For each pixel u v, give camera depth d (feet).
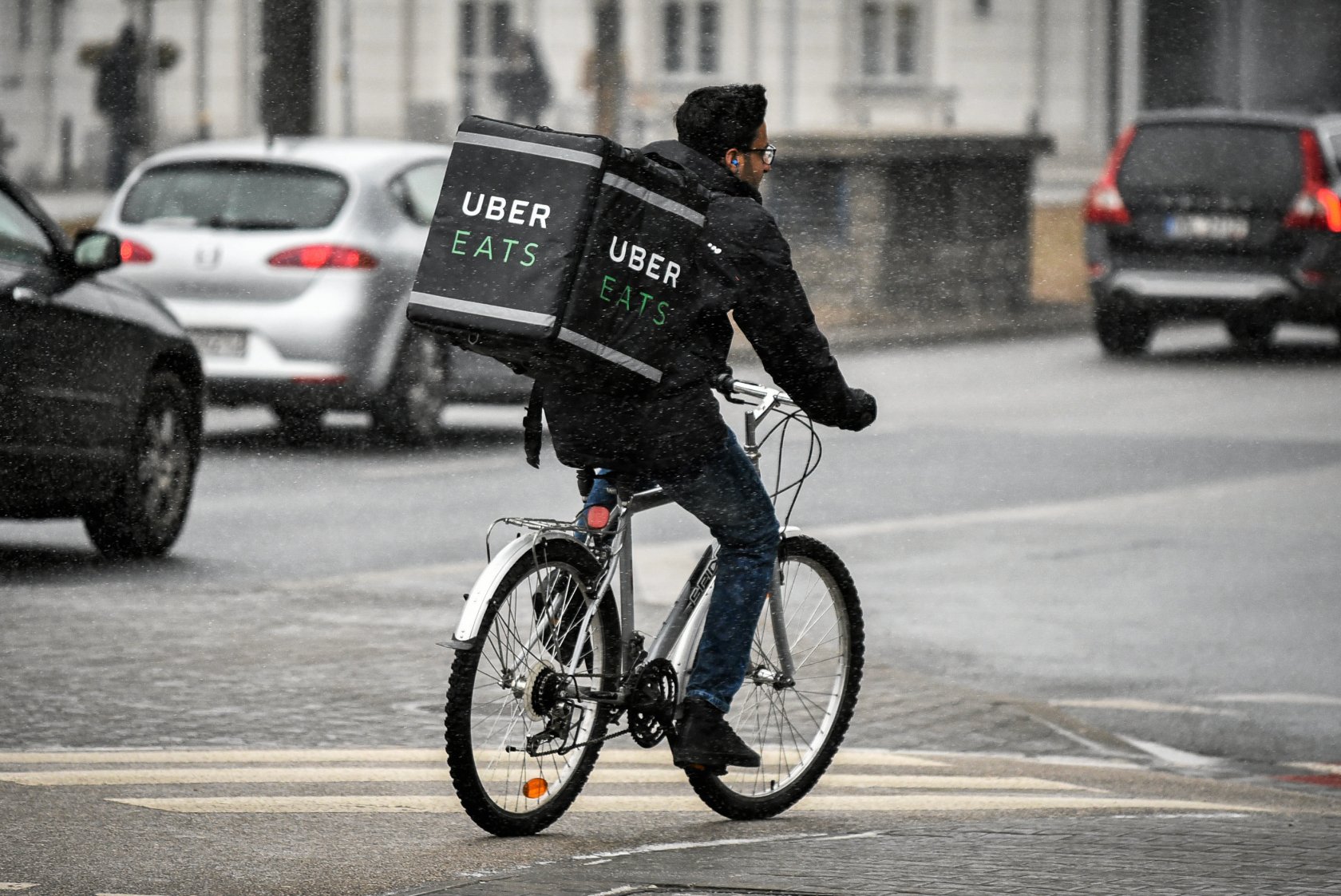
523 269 41.50
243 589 78.23
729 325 44.65
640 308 42.11
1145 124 182.09
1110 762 59.26
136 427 83.51
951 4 334.85
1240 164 177.99
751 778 48.57
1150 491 109.91
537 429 45.19
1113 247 181.68
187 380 87.10
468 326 41.75
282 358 115.55
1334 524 99.81
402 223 119.85
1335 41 347.36
